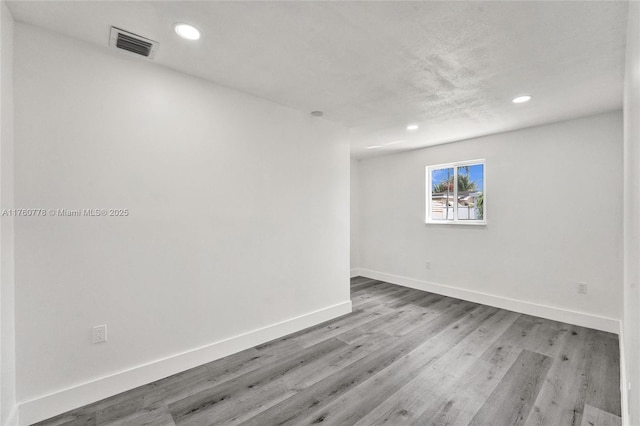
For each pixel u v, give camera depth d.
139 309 2.12
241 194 2.68
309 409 1.89
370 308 3.90
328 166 3.47
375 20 1.65
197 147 2.39
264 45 1.92
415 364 2.45
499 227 3.90
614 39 1.79
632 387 1.38
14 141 1.68
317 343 2.84
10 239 1.63
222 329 2.56
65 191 1.84
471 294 4.18
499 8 1.54
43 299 1.77
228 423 1.77
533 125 3.54
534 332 3.08
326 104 2.95
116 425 1.74
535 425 1.75
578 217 3.28
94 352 1.94
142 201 2.13
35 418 1.73
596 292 3.17
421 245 4.81
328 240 3.49
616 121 3.04
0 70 1.49
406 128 3.71
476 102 2.84
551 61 2.08
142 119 2.13
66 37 1.84
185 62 2.15
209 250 2.47
